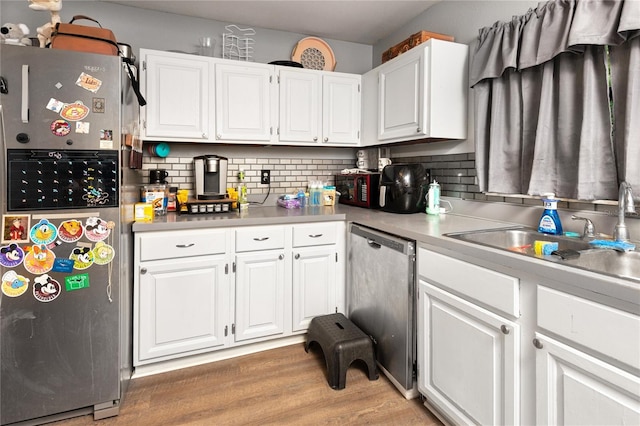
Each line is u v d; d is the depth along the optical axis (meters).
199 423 1.59
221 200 2.38
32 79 1.44
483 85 2.01
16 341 1.50
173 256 1.94
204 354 2.12
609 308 0.92
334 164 3.18
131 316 1.91
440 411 1.61
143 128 2.24
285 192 3.00
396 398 1.77
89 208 1.56
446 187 2.42
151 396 1.79
